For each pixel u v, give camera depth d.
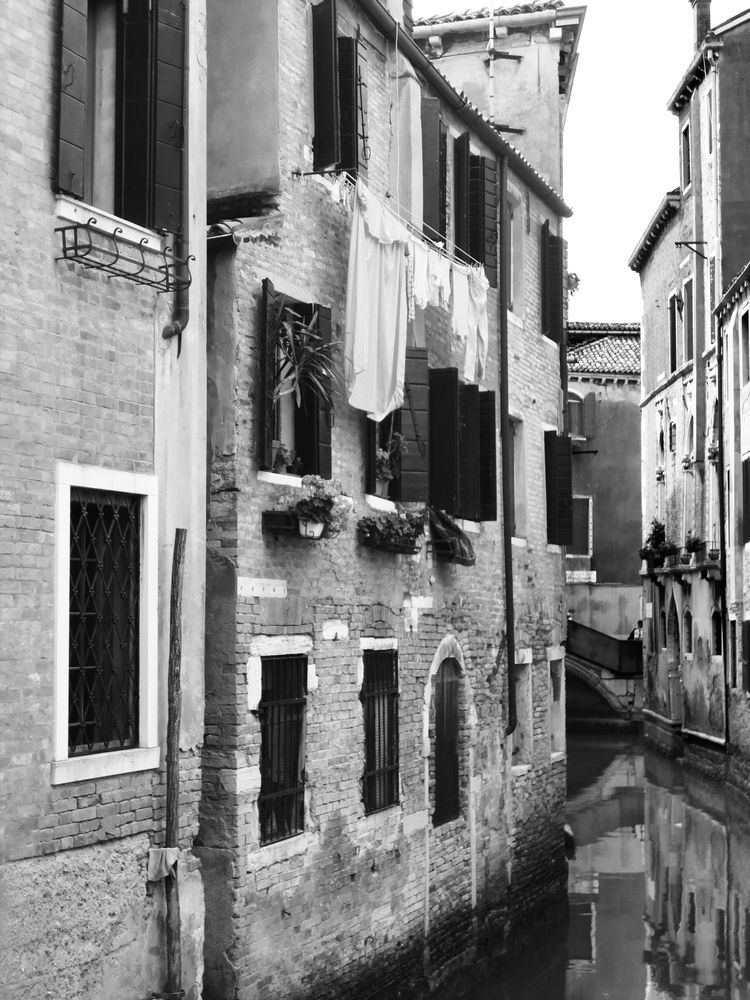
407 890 13.00
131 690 8.73
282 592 10.80
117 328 8.58
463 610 14.96
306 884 11.01
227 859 10.02
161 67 8.84
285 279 11.09
